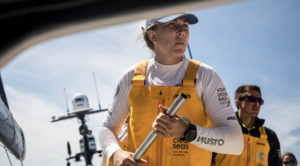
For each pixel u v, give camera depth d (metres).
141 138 2.36
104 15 0.68
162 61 2.49
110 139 2.50
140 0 0.67
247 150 3.98
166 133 2.09
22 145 4.32
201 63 2.48
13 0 0.65
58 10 0.67
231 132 2.28
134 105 2.41
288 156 6.20
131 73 2.54
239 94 4.25
